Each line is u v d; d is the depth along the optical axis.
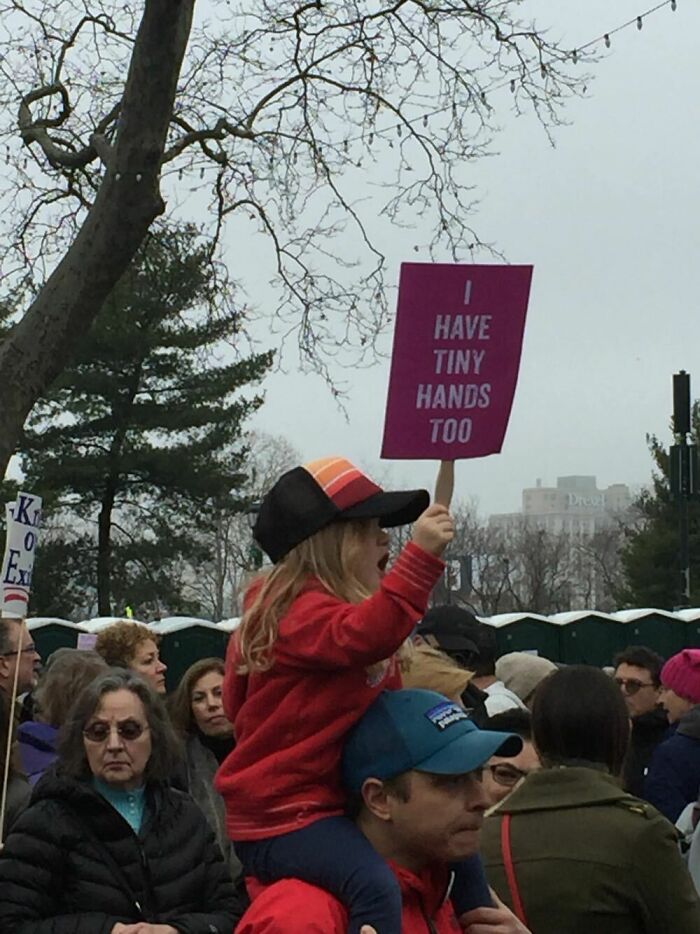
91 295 10.41
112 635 7.14
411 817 2.90
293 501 3.00
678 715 7.24
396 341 3.53
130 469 35.88
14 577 6.91
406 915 2.96
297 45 14.11
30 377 10.35
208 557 38.84
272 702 2.98
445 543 2.87
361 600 2.95
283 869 2.95
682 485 20.33
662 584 42.25
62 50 13.78
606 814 3.87
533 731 4.12
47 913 4.41
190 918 4.49
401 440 3.53
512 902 3.82
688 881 3.83
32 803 4.54
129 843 4.52
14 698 6.09
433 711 2.94
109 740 4.59
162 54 9.95
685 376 20.45
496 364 3.59
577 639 16.12
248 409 36.56
